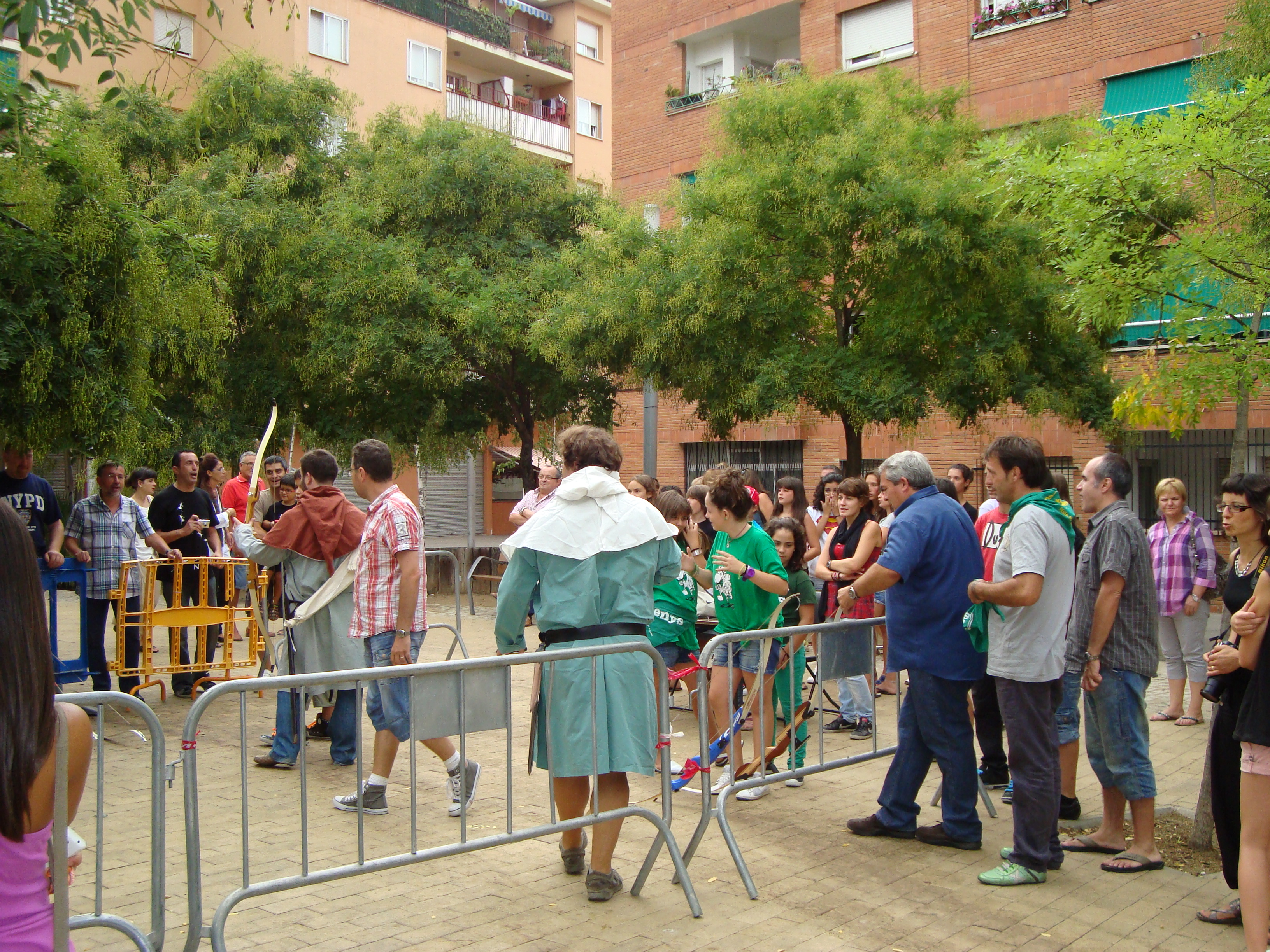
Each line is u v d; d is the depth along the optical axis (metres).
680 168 23.95
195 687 8.69
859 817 5.79
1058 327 12.23
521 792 6.25
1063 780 5.79
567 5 37.78
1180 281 7.59
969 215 12.05
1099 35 17.72
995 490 5.01
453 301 16.27
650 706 4.53
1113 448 14.15
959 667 5.17
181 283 9.75
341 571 6.39
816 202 12.65
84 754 2.20
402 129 18.67
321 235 16.41
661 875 4.90
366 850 5.14
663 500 7.58
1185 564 8.07
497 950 4.00
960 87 14.40
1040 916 4.43
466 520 38.34
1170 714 8.27
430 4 32.53
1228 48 10.89
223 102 17.42
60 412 8.00
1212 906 4.56
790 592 6.88
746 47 23.72
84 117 16.44
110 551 8.55
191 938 3.42
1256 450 15.65
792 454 21.45
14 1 6.27
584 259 16.12
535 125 35.78
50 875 2.12
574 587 4.45
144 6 6.98
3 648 1.99
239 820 5.59
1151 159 7.48
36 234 7.85
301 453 20.53
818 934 4.21
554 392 17.70
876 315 12.93
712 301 13.15
